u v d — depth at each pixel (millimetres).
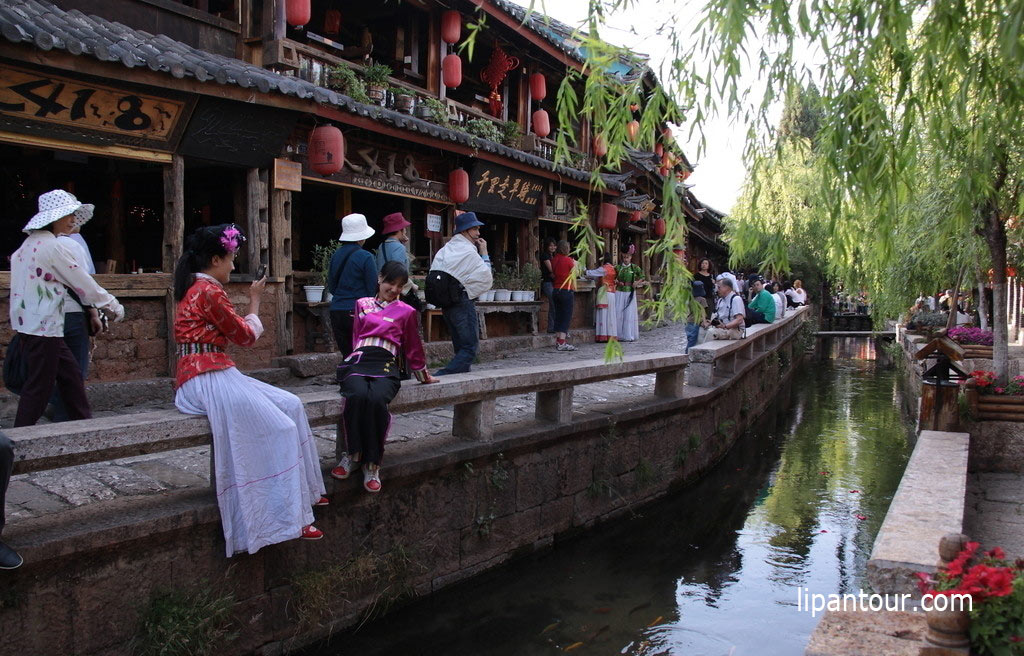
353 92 9852
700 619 5406
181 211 7648
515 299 13555
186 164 8367
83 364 5246
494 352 12734
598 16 3838
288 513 4082
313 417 4551
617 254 20031
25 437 3451
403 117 9609
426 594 5492
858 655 3236
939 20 3629
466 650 4852
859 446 11297
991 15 3611
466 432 5988
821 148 3943
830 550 6855
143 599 3910
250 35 9359
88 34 6633
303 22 9117
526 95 15469
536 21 13531
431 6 12133
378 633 5004
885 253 4020
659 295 3855
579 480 7035
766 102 3814
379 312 4961
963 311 22359
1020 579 3266
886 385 18609
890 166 3875
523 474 6359
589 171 16062
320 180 9414
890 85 4242
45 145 6551
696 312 3818
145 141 7207
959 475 5645
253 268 8555
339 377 4875
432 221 11867
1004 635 3109
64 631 3629
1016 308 25188
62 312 4777
